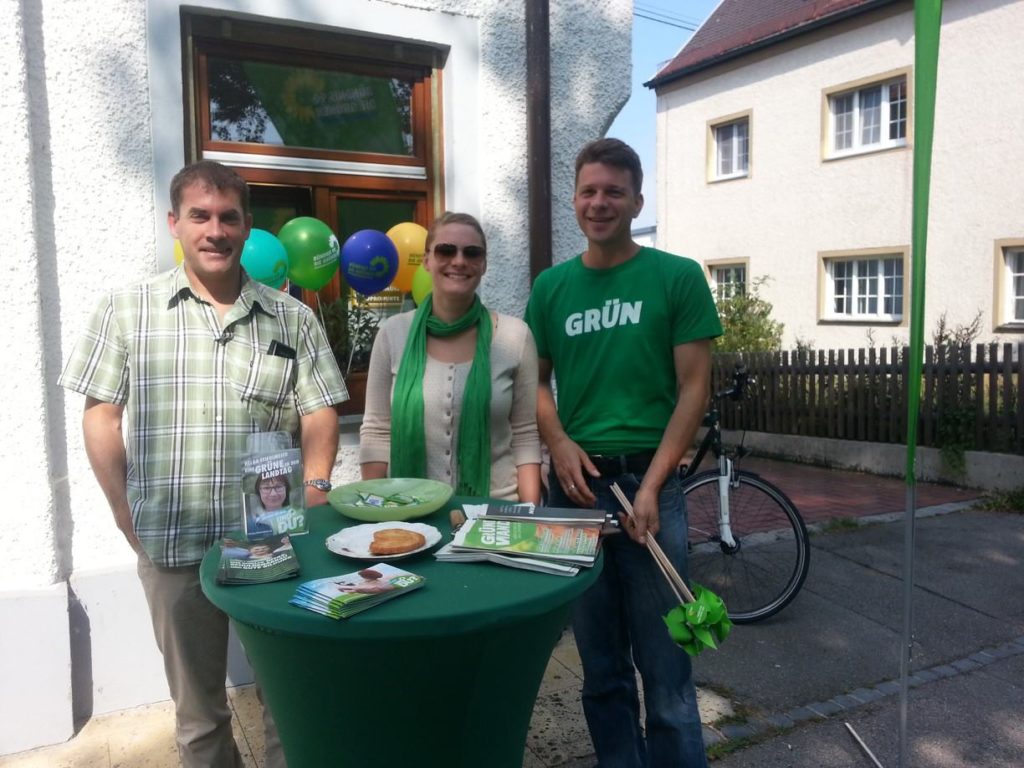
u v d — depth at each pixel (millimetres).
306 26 3422
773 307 14250
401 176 3787
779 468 8758
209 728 2207
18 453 2889
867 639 3938
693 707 2373
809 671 3604
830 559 5184
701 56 15125
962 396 7438
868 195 12594
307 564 1632
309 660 1428
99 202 3059
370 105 3748
